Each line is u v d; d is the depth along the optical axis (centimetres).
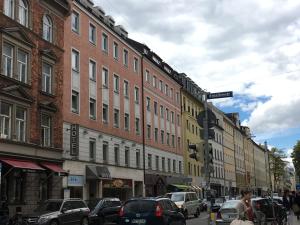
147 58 5466
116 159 4469
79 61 3844
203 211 4816
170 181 5800
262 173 15075
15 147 2798
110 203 2733
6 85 2777
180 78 7044
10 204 2752
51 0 3331
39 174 3075
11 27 2858
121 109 4644
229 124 10450
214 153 8631
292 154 11769
